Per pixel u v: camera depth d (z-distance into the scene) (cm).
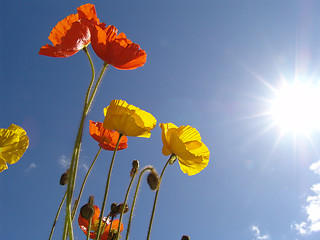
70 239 22
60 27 32
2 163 43
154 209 33
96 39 30
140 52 32
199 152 42
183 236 42
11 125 48
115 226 42
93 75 28
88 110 25
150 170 35
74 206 32
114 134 40
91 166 37
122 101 35
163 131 40
